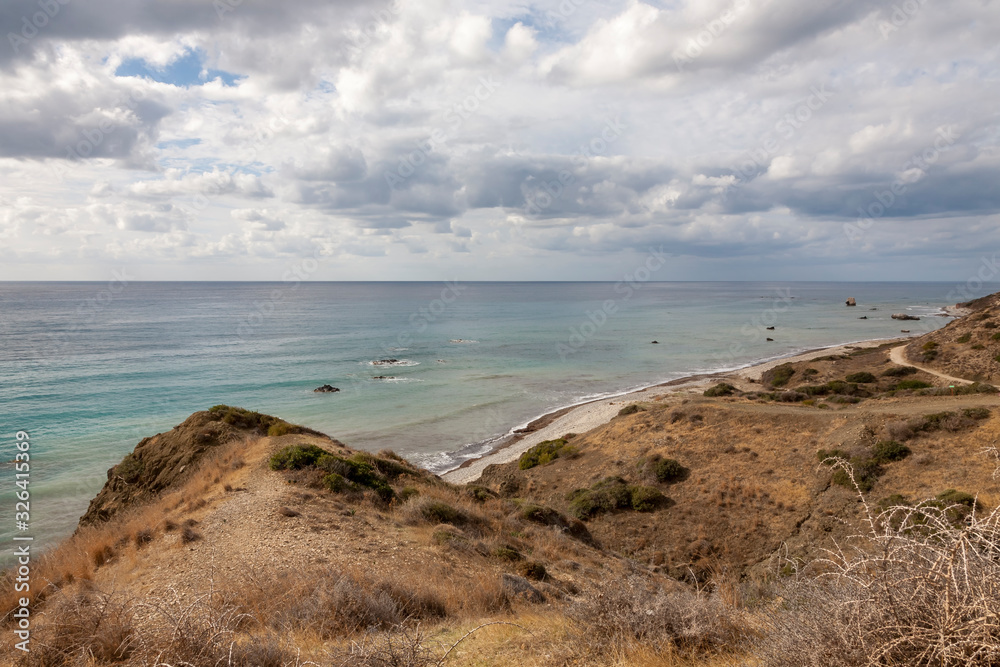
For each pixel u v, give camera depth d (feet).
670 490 104.83
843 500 86.58
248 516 49.55
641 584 24.45
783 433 116.16
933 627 12.48
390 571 38.68
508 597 33.27
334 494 58.49
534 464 132.05
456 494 74.90
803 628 15.05
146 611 24.57
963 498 70.49
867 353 237.45
